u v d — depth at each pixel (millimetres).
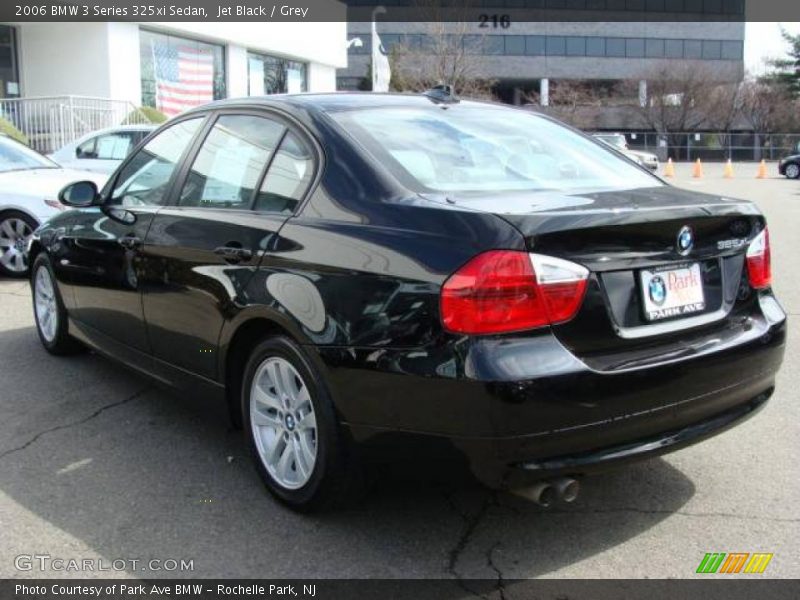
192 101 21625
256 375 3535
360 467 3150
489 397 2686
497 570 3037
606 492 3668
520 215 2814
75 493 3633
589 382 2777
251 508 3496
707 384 3092
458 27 38469
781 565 3068
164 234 4066
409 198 3113
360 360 2963
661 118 58688
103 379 5199
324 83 28812
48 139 17141
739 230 3365
